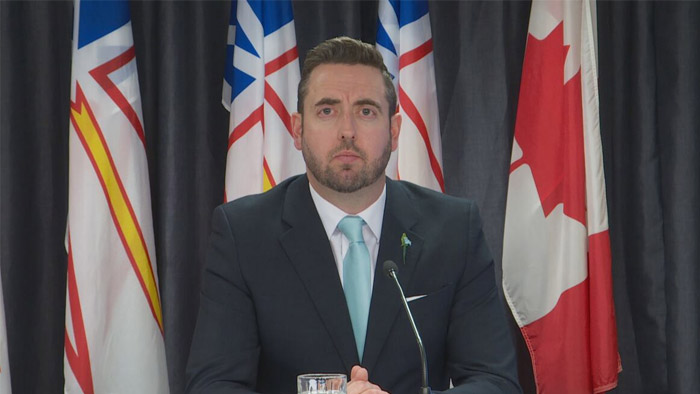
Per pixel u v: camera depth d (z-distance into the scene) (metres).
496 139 9.13
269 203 5.77
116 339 7.97
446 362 5.68
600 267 8.02
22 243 8.84
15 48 8.88
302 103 5.58
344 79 5.45
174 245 8.85
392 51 8.50
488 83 9.15
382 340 5.28
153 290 8.22
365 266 5.48
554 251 8.19
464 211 5.82
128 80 8.25
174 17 8.91
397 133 5.80
